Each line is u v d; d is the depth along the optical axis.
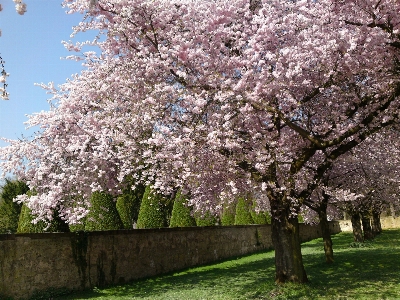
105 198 12.83
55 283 9.93
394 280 9.08
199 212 16.09
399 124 9.28
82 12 8.62
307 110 9.41
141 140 8.45
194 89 7.85
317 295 7.77
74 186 9.33
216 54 8.25
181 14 8.55
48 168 8.97
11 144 9.09
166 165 8.42
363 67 8.52
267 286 9.14
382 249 17.33
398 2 7.38
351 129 8.39
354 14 8.12
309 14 8.46
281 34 8.55
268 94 7.59
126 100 8.83
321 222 13.75
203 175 8.37
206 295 9.01
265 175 8.26
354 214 21.41
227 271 13.87
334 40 7.66
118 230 12.05
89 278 10.90
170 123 8.16
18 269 9.08
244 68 7.82
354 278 9.70
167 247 14.41
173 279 12.52
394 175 14.46
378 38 7.65
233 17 8.23
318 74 8.57
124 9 7.75
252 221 23.38
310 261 14.77
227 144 7.41
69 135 8.96
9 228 20.98
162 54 7.78
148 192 15.52
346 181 14.47
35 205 8.80
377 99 8.78
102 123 8.64
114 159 9.12
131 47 8.84
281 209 8.98
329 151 11.02
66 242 10.43
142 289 10.73
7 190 21.45
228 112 7.78
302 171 9.95
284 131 9.38
